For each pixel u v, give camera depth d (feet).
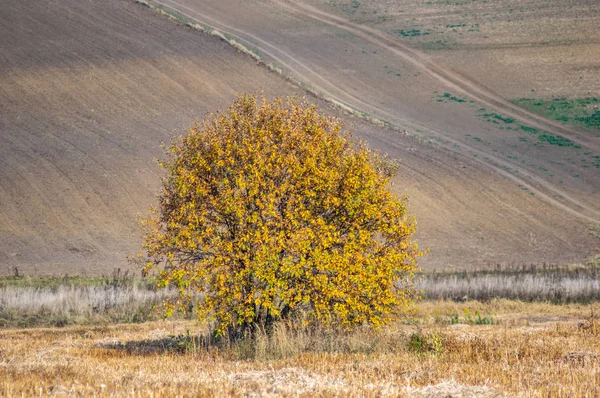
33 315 336.29
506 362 165.78
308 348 196.44
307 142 209.77
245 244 197.06
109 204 625.41
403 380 142.82
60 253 535.19
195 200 203.10
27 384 132.98
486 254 597.52
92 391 126.41
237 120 216.13
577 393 127.75
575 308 349.41
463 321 284.20
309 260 195.62
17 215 596.29
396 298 204.54
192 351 196.85
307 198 205.36
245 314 195.52
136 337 250.16
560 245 633.20
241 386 133.90
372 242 202.59
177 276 194.90
